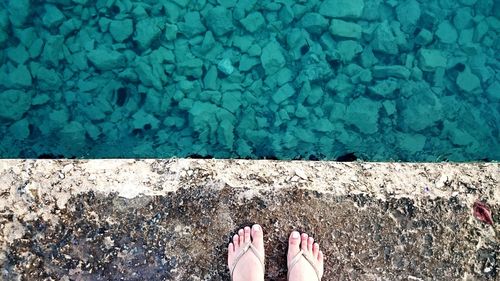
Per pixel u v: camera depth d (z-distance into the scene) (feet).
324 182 3.81
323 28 5.23
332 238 3.78
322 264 3.75
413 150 5.06
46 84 4.95
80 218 3.70
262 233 3.76
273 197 3.77
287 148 5.01
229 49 5.19
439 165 3.92
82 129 4.91
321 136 5.07
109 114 4.98
